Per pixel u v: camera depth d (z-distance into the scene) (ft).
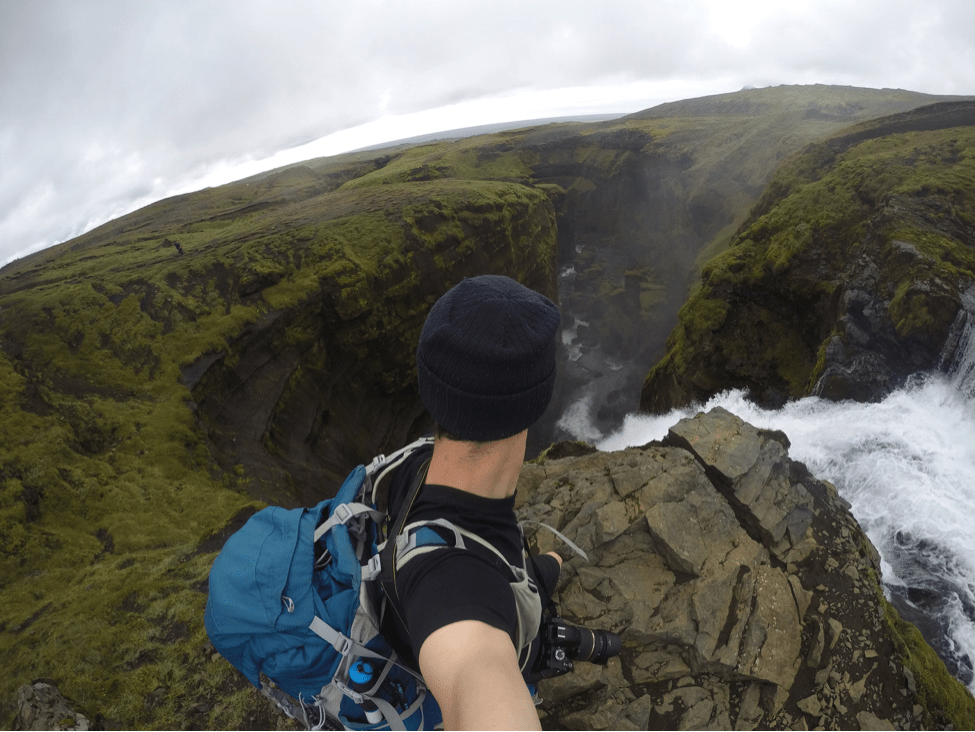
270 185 397.60
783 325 116.78
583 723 15.98
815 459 62.28
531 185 365.81
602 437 225.56
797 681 16.46
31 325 109.40
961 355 69.00
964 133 115.96
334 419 135.95
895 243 82.23
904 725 15.75
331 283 137.28
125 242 220.23
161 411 89.30
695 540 19.12
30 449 72.79
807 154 145.38
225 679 25.66
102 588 38.68
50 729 23.27
